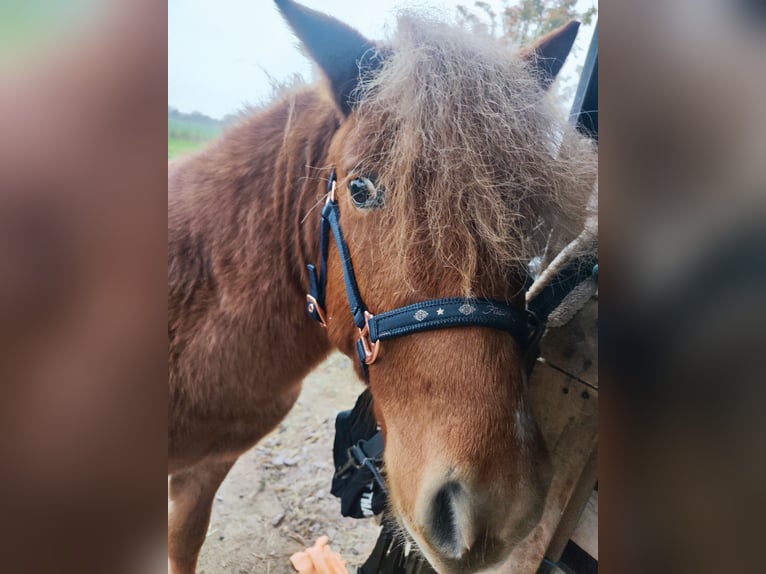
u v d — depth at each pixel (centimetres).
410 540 64
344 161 63
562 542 71
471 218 54
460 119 55
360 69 61
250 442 99
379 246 59
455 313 55
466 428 53
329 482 102
